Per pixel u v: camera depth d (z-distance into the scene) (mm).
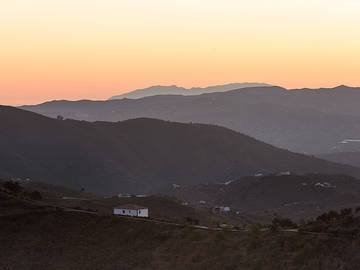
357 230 88000
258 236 92125
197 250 93125
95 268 93812
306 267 80500
